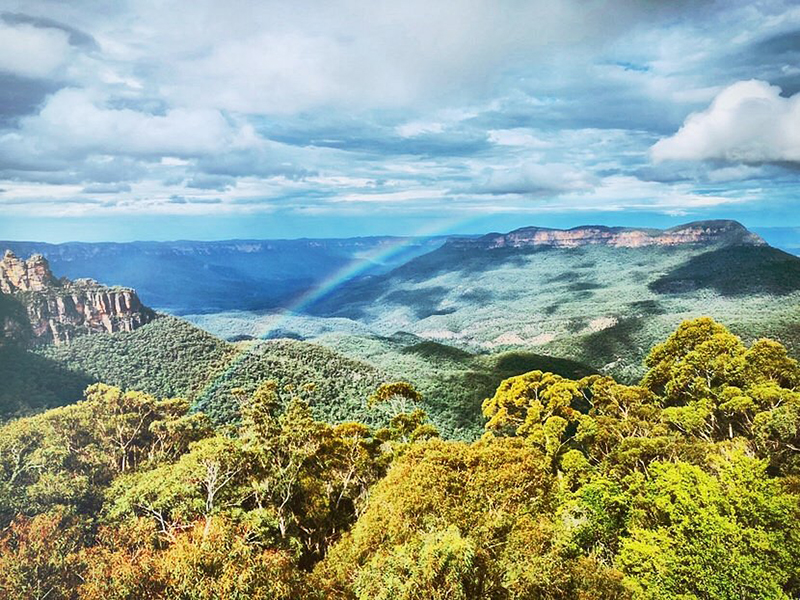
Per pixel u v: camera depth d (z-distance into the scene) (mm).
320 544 38438
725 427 49938
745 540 24438
